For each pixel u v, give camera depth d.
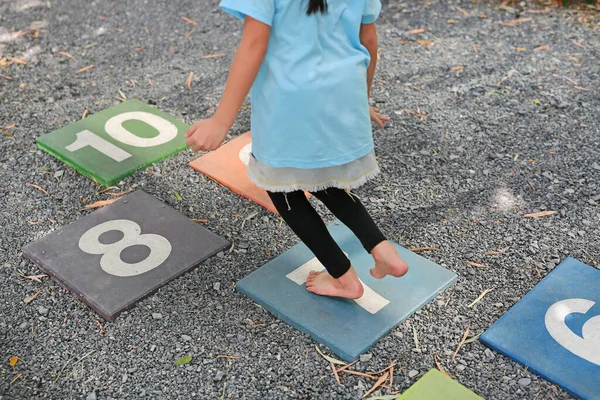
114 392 2.23
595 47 4.34
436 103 3.82
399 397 2.17
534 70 4.11
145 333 2.44
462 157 3.39
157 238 2.85
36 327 2.48
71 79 4.10
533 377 2.26
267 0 1.93
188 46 4.46
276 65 2.02
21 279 2.70
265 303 2.52
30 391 2.24
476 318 2.49
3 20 4.78
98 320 2.50
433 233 2.91
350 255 2.73
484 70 4.12
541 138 3.52
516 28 4.58
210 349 2.38
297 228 2.30
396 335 2.42
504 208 3.05
